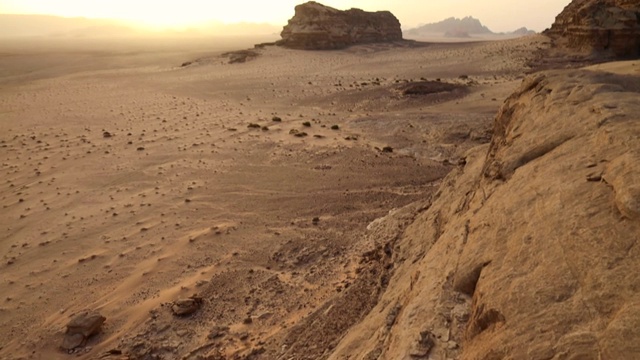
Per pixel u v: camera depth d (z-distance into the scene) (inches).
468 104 1563.7
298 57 3253.0
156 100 2060.8
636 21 2025.1
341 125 1451.8
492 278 213.0
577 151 273.1
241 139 1334.9
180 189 970.1
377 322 332.2
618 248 182.4
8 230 801.6
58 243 741.3
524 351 165.2
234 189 960.9
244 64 3142.2
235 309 529.7
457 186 497.4
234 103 1947.6
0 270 666.2
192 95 2186.3
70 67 3821.4
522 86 438.6
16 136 1464.1
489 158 434.6
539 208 239.9
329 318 448.8
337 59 3142.2
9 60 4453.7
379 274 494.6
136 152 1251.2
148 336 493.0
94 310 550.0
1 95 2295.8
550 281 188.5
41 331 518.3
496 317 191.9
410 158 1109.7
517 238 230.8
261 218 805.9
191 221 805.9
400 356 218.4
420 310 245.9
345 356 314.7
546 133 320.5
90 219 832.3
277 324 486.0
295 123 1504.7
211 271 620.1
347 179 990.4
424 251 434.3
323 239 699.4
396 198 864.3
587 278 178.5
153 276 620.1
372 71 2652.6
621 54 2059.5
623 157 227.0
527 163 306.3
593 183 229.1
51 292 599.8
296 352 415.8
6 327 532.4
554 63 2130.9
